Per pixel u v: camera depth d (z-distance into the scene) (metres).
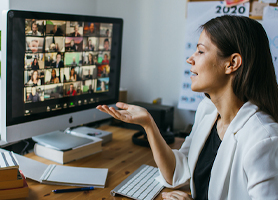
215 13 1.76
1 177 0.86
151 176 1.10
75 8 1.83
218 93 0.90
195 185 1.02
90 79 1.41
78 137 1.39
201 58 0.86
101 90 1.48
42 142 1.28
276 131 0.79
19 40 1.07
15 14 1.04
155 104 1.87
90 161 1.24
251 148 0.78
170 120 1.81
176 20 1.89
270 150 0.76
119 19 1.51
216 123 1.02
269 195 0.75
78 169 1.12
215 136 0.99
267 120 0.83
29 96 1.14
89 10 1.96
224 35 0.82
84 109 1.40
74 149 1.23
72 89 1.32
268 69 0.83
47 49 1.18
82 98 1.38
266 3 1.64
